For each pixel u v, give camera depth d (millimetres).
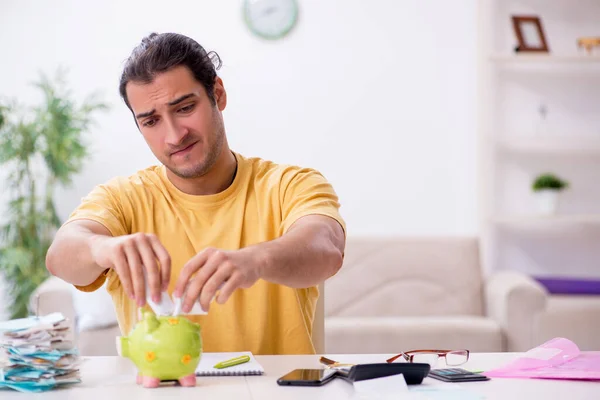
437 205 4207
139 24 4102
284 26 4133
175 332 1029
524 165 4262
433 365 1197
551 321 3555
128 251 1062
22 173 3787
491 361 1227
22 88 4059
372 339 3234
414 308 3656
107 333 3051
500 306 3389
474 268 3697
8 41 4059
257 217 1565
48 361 1034
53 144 3719
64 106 3785
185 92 1365
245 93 4141
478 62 4102
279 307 1534
